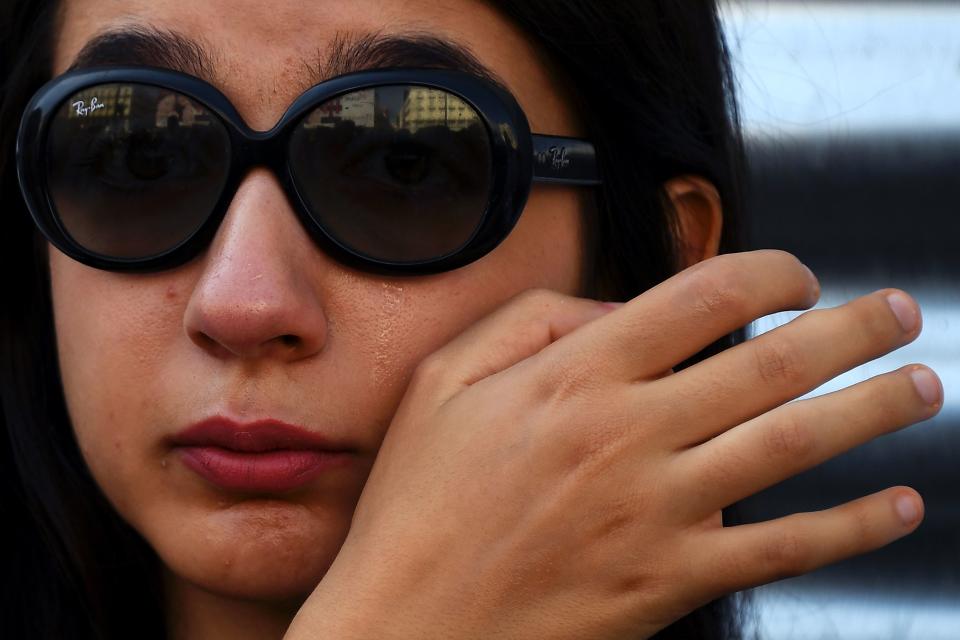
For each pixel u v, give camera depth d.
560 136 0.86
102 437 0.81
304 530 0.77
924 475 1.43
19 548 1.07
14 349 1.01
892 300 0.72
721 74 1.08
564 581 0.69
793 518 0.69
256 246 0.73
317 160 0.75
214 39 0.77
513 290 0.82
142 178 0.77
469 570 0.69
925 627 1.42
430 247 0.77
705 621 1.04
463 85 0.77
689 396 0.69
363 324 0.76
